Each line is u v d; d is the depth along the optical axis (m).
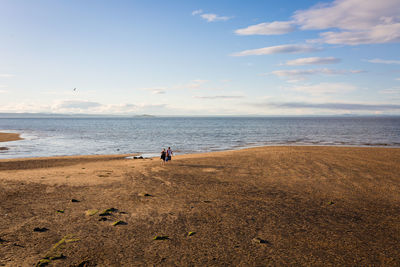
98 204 13.45
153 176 21.05
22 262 7.66
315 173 22.38
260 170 23.78
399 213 12.85
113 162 30.31
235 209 13.06
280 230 10.58
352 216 12.33
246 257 8.37
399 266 7.93
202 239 9.65
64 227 10.43
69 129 125.31
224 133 97.88
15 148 48.84
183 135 87.44
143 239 9.55
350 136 79.50
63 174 21.16
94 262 7.83
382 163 27.30
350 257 8.45
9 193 14.93
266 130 117.44
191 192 16.20
